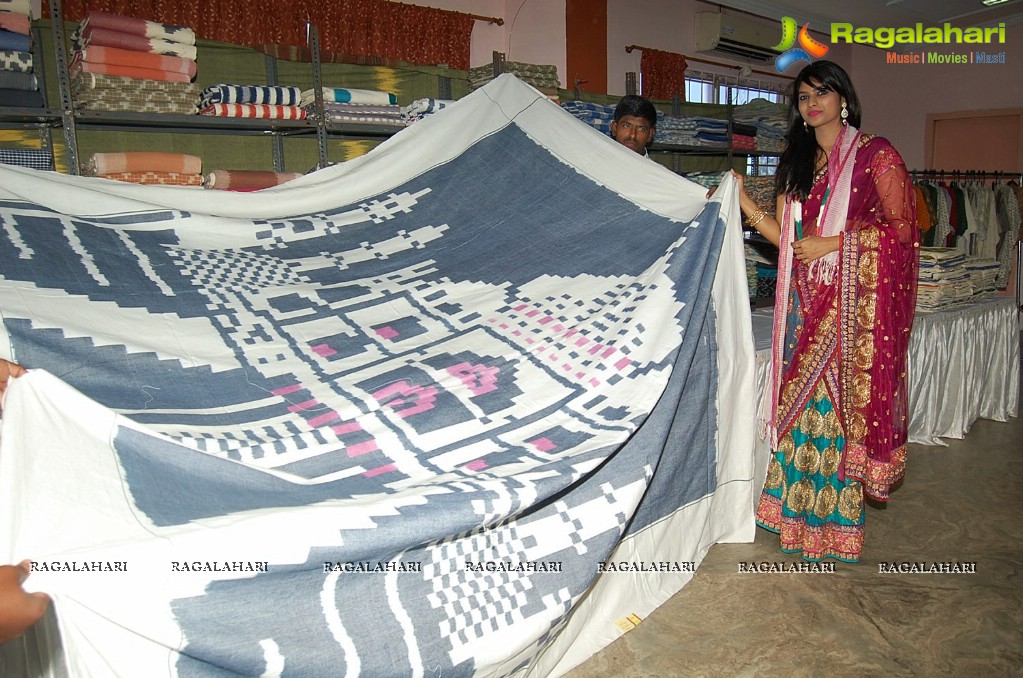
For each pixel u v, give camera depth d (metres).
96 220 1.83
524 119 2.51
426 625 1.21
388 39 4.42
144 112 2.67
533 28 5.12
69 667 0.92
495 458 1.44
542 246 2.16
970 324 3.67
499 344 1.78
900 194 2.05
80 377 1.42
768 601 2.03
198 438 1.32
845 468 2.15
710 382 2.08
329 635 1.10
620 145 2.40
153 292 1.70
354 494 1.26
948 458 3.31
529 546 1.40
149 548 0.95
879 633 1.87
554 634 1.53
